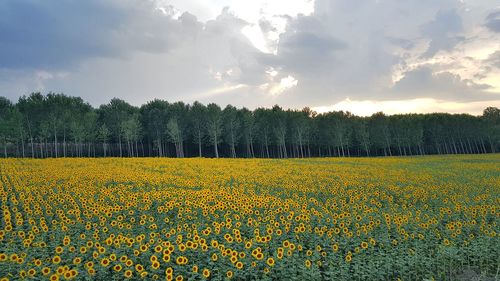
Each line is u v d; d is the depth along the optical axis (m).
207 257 10.73
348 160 54.19
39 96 97.44
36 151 95.38
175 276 10.01
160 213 16.84
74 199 19.83
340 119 113.31
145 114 108.56
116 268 9.59
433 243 13.09
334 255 11.55
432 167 42.50
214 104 87.12
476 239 13.06
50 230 13.98
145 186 25.47
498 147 141.00
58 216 16.45
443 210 16.45
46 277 9.30
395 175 32.34
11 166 34.59
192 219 15.92
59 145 101.38
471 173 35.78
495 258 11.59
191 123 94.75
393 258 11.66
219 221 15.77
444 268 10.97
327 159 56.00
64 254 11.17
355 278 10.55
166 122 93.94
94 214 16.14
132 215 17.00
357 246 12.38
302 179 28.91
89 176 27.92
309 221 15.17
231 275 9.55
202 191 21.73
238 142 101.50
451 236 12.86
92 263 9.73
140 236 11.94
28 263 9.70
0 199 19.17
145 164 39.88
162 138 97.31
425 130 127.19
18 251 11.27
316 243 12.58
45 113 80.81
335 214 15.66
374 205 19.59
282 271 10.07
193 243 11.15
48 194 21.23
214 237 13.05
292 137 102.31
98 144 107.25
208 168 37.00
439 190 23.56
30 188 22.41
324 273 10.86
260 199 18.88
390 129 117.31
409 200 20.89
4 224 14.77
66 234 13.36
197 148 113.00
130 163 40.44
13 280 9.52
